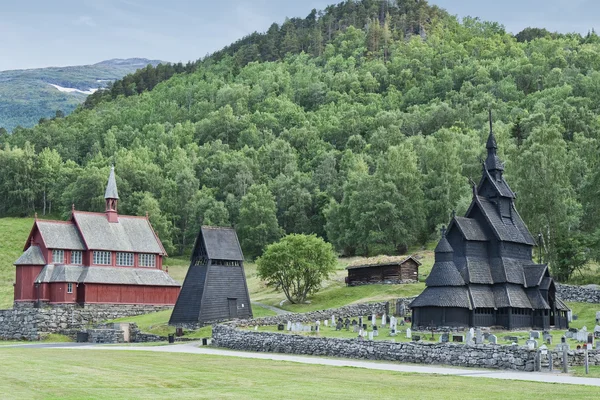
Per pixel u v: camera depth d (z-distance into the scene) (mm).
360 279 129250
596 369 53281
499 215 91438
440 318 83438
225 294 109125
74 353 68688
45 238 125000
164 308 131250
